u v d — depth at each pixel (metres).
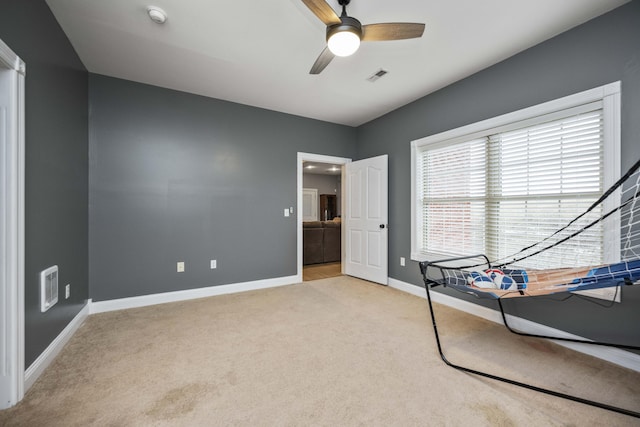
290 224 3.97
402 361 1.88
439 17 1.97
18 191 1.48
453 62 2.56
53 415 1.37
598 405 1.38
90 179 2.77
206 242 3.38
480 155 2.77
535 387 1.55
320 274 4.54
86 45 2.32
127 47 2.35
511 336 2.26
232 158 3.55
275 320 2.59
